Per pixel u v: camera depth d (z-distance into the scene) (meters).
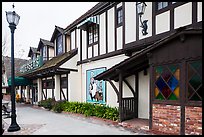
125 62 6.53
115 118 7.43
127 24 8.09
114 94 9.19
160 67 5.68
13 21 6.61
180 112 5.07
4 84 21.38
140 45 7.40
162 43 5.46
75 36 12.83
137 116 7.85
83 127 7.04
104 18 10.00
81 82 12.04
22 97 21.53
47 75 14.52
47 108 13.04
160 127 5.55
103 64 10.08
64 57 12.29
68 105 10.85
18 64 25.70
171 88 5.35
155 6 6.93
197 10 5.70
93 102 10.75
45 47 16.31
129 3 8.03
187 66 5.00
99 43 10.36
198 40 4.79
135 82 8.02
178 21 6.20
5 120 8.83
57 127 7.13
